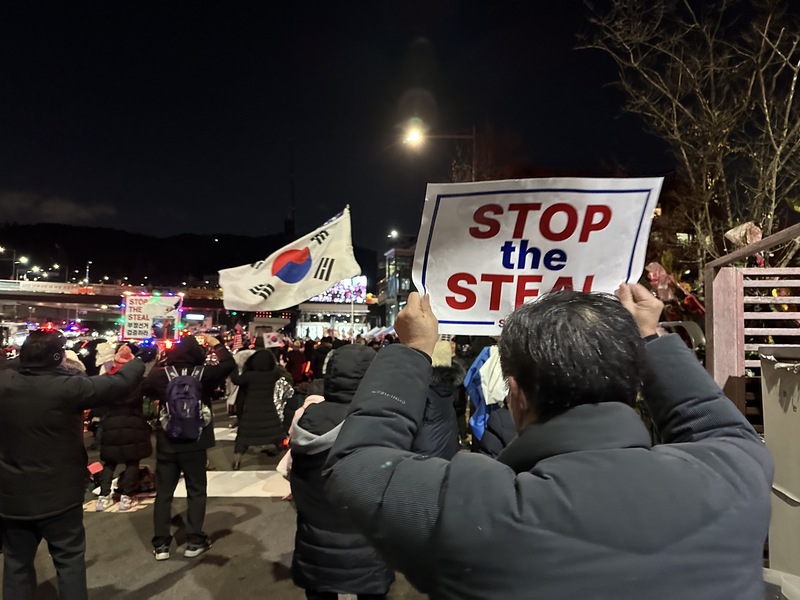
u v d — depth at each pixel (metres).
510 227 2.49
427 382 1.39
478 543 1.00
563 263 2.47
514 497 1.03
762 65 8.17
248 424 8.07
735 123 8.67
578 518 0.98
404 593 4.46
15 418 3.28
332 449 1.30
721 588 0.98
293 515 6.18
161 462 5.04
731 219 8.90
